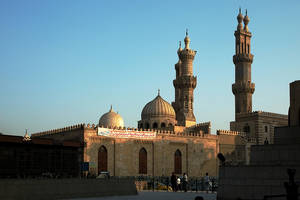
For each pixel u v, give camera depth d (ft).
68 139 293.43
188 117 403.75
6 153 184.44
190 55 429.38
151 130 314.35
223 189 117.29
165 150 317.63
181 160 326.85
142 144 306.96
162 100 397.39
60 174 214.48
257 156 118.01
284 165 104.27
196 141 336.90
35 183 121.49
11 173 185.06
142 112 399.85
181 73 433.89
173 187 193.36
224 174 117.60
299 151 109.81
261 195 107.55
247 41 435.12
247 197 110.63
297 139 122.21
